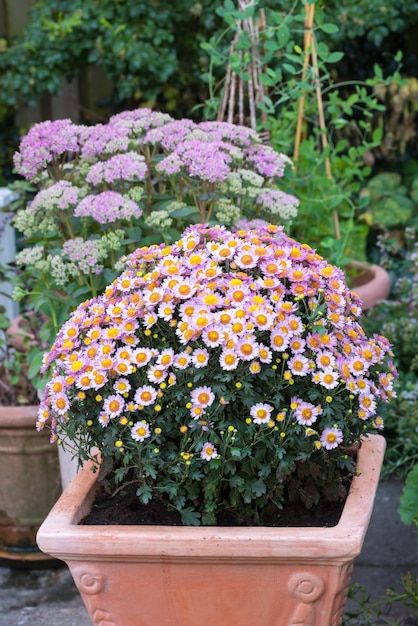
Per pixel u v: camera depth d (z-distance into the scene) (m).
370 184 5.53
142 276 2.09
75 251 2.49
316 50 3.54
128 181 2.68
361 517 1.85
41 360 2.71
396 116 5.44
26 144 2.67
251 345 1.84
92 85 6.13
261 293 2.00
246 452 1.87
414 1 5.37
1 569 3.01
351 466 2.02
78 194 2.62
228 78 3.46
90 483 2.08
